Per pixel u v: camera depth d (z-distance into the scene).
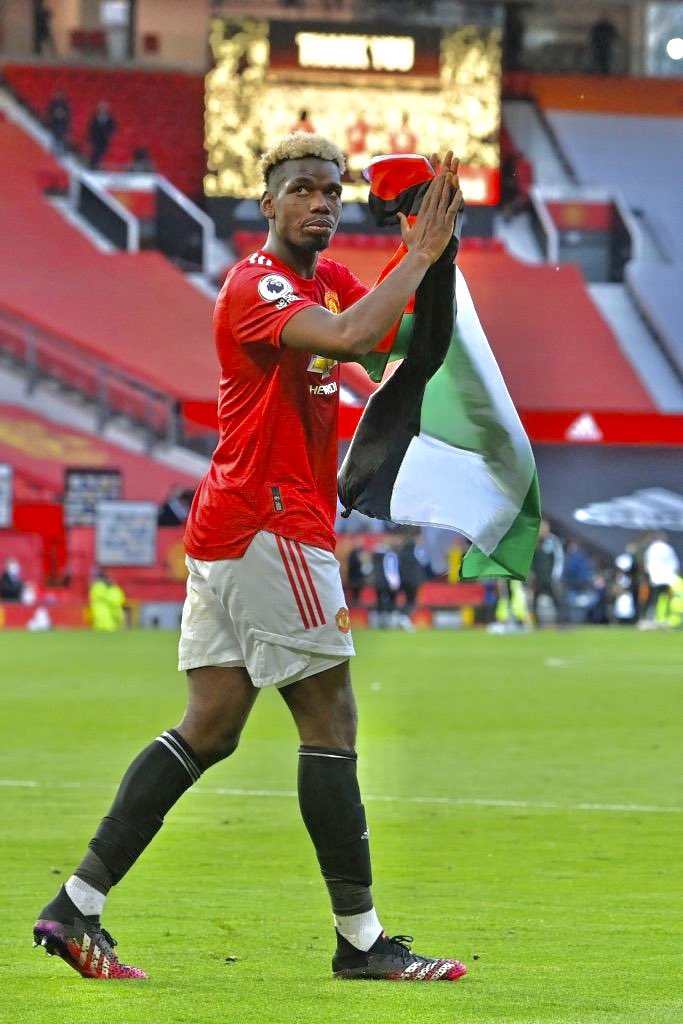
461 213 8.51
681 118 91.94
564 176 90.31
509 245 88.25
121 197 85.06
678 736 24.55
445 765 20.77
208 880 12.43
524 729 25.58
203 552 8.72
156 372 79.62
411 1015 7.73
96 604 64.56
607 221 88.31
